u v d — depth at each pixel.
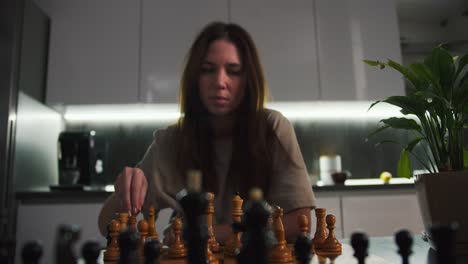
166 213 1.96
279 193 1.02
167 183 1.12
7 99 2.01
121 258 0.41
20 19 2.12
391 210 2.11
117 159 2.62
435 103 0.71
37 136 2.27
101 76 2.40
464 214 0.64
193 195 0.43
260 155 1.08
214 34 1.12
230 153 1.16
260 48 2.43
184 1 2.48
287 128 1.14
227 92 1.09
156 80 2.40
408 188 2.13
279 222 0.62
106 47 2.43
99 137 2.45
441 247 0.33
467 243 0.63
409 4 2.76
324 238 0.72
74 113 2.56
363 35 2.47
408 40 2.83
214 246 0.71
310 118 2.73
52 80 2.38
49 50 2.41
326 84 2.41
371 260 0.58
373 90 2.41
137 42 2.43
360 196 2.11
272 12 2.47
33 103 2.23
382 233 2.08
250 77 1.11
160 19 2.46
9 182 1.97
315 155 2.68
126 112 2.55
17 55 2.09
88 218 2.00
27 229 1.96
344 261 0.58
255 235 0.38
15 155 2.02
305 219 0.72
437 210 0.65
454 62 0.70
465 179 0.64
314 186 2.09
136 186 0.94
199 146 1.13
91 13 2.46
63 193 2.00
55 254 0.33
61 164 2.26
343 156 2.69
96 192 2.02
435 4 2.75
